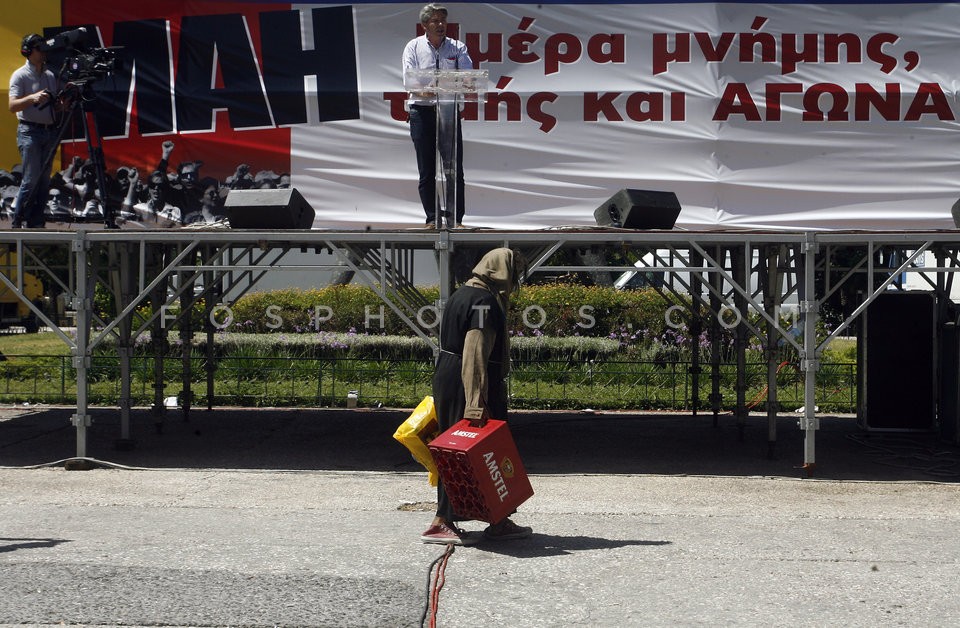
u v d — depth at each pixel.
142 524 6.93
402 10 10.94
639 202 9.02
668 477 8.95
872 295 8.74
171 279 12.01
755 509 7.62
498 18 10.94
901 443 10.99
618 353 15.44
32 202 10.04
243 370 14.67
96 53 9.62
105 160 10.88
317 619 4.82
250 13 10.95
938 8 10.77
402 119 10.97
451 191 9.16
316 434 11.44
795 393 14.30
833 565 5.93
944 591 5.39
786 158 10.87
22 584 5.36
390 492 8.23
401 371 14.67
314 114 10.98
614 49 10.91
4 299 21.88
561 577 5.60
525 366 14.80
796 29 10.86
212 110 10.95
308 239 8.84
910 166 10.79
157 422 11.38
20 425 11.92
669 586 5.45
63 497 7.93
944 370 11.07
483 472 5.98
